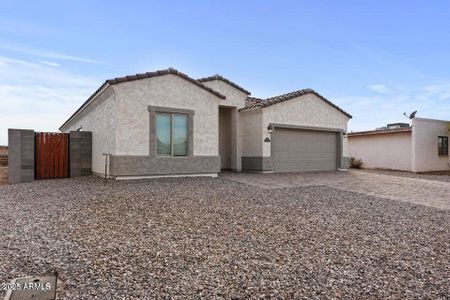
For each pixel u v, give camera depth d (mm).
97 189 9664
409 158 21219
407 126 24500
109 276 3475
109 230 5293
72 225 5574
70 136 14117
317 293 3170
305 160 17891
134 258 4035
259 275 3588
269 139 16234
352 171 19219
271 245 4699
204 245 4617
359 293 3189
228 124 17922
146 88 12039
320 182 12828
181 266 3805
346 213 7125
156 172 12203
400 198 9531
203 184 11125
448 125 22359
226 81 17109
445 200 9289
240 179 13047
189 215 6492
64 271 3596
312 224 6031
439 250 4641
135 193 8938
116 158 11406
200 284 3318
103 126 12867
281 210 7230
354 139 25359
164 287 3230
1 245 4457
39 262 3848
